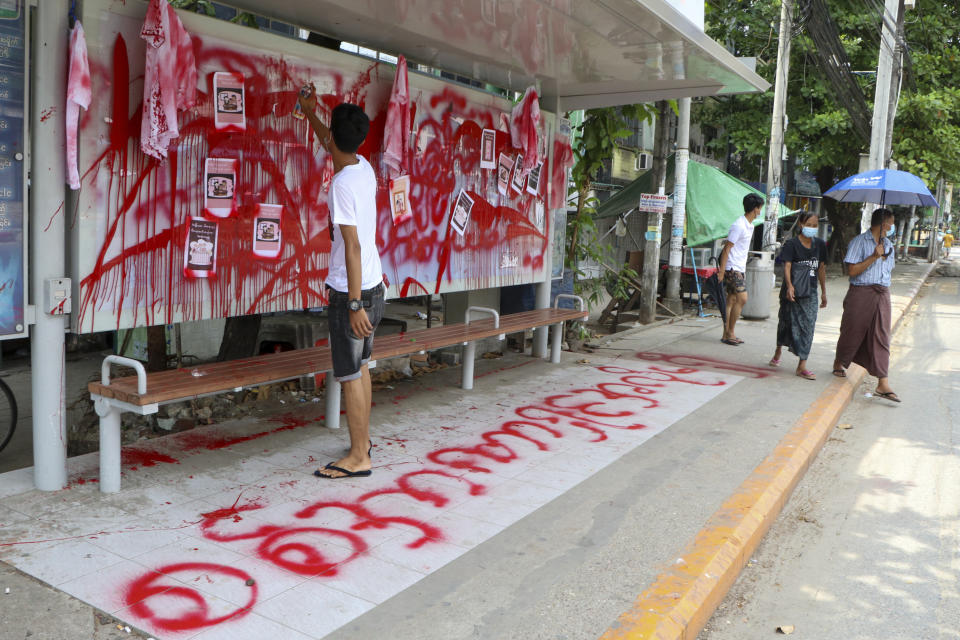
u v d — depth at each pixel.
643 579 3.47
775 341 10.59
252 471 4.62
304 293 5.32
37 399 4.06
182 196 4.43
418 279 6.56
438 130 6.60
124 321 4.20
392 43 6.34
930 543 4.47
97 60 3.90
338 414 5.56
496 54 6.66
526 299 9.00
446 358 8.30
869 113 19.66
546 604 3.20
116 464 4.16
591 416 6.26
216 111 4.56
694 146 26.16
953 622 3.57
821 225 37.22
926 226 54.97
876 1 15.43
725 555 3.81
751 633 3.43
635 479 4.82
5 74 3.64
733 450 5.51
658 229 12.16
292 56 5.06
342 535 3.79
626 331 11.29
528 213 8.12
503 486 4.59
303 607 3.09
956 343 12.20
